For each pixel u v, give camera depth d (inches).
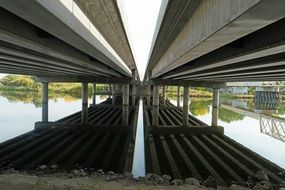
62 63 755.4
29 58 641.6
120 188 352.8
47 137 1051.9
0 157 742.5
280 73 693.9
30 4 242.4
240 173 664.4
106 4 559.2
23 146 884.6
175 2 434.6
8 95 3543.3
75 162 714.2
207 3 346.9
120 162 749.3
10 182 351.9
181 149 897.5
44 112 1392.7
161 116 1732.3
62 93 4498.0
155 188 367.2
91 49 512.1
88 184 359.9
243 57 444.8
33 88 4847.4
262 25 268.7
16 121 1536.7
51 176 468.8
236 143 1054.4
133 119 1587.1
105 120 1485.0
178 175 623.5
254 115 2174.0
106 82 1491.1
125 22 847.1
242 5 230.4
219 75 926.4
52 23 307.1
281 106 3287.4
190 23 453.1
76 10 355.3
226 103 3622.0
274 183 571.5
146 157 844.0
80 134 1143.0
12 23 359.9
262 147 1122.0
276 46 328.5
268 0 198.4
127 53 1375.5
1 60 687.7
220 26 288.8
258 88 4065.0
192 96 4712.1
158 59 1192.2
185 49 490.9
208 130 1240.2
